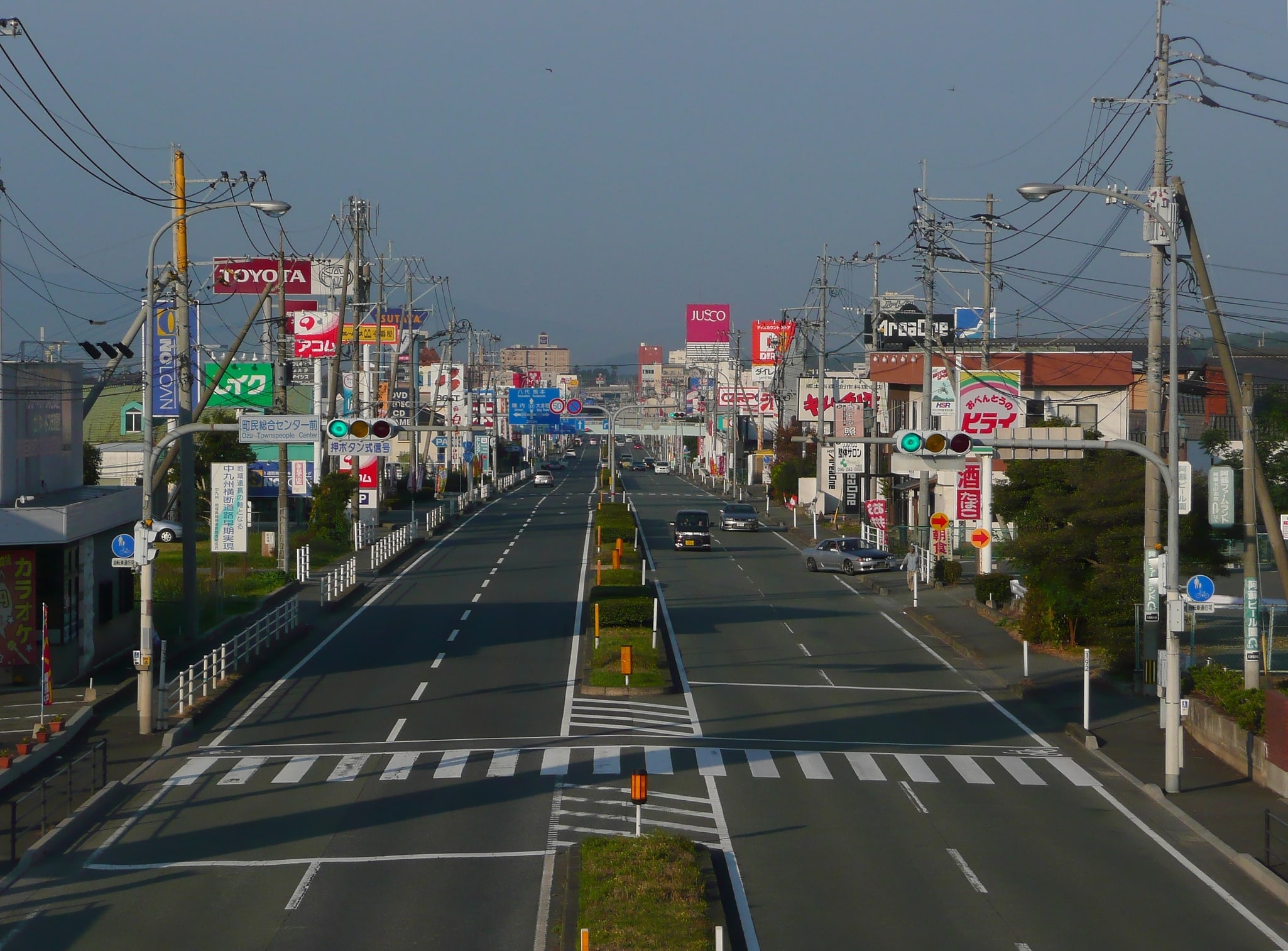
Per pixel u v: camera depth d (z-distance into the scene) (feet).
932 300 250.16
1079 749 130.21
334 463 423.23
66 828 93.71
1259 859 89.45
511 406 581.53
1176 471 117.08
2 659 151.53
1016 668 173.68
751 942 72.43
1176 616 113.19
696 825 97.76
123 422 392.06
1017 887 83.71
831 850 91.61
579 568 286.25
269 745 125.70
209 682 151.74
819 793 108.78
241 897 79.87
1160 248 146.72
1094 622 176.04
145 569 132.36
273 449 412.16
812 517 435.12
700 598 243.60
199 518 346.33
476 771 114.62
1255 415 249.75
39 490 172.04
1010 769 120.67
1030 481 199.21
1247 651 131.54
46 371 175.32
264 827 96.43
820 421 379.55
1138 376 307.78
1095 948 72.13
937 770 119.24
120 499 175.42
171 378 184.03
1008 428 241.35
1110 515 173.17
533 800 104.17
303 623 205.98
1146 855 92.27
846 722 140.97
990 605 219.82
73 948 70.85
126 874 84.74
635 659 165.68
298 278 313.32
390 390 394.93
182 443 179.73
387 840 92.58
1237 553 193.06
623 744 126.72
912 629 209.97
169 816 99.60
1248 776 117.70
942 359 301.84
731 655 183.42
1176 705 111.55
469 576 272.72
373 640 192.03
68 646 156.46
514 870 85.30
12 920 75.87
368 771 114.42
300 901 78.95
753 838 94.32
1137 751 127.95
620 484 599.57
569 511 470.80
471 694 151.84
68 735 125.80
